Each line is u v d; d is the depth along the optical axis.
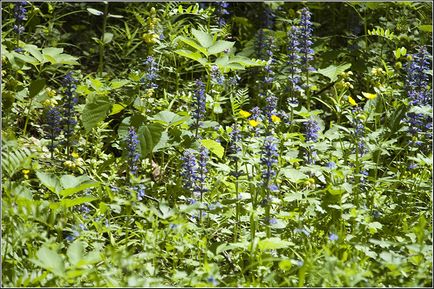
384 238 6.06
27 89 7.38
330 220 6.07
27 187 6.31
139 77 7.24
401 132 7.50
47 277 5.10
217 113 8.07
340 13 10.71
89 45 9.58
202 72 8.59
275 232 6.04
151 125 6.61
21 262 5.36
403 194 6.62
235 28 10.69
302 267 4.89
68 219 5.90
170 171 7.30
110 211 6.09
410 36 9.17
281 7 10.73
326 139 7.34
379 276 5.22
